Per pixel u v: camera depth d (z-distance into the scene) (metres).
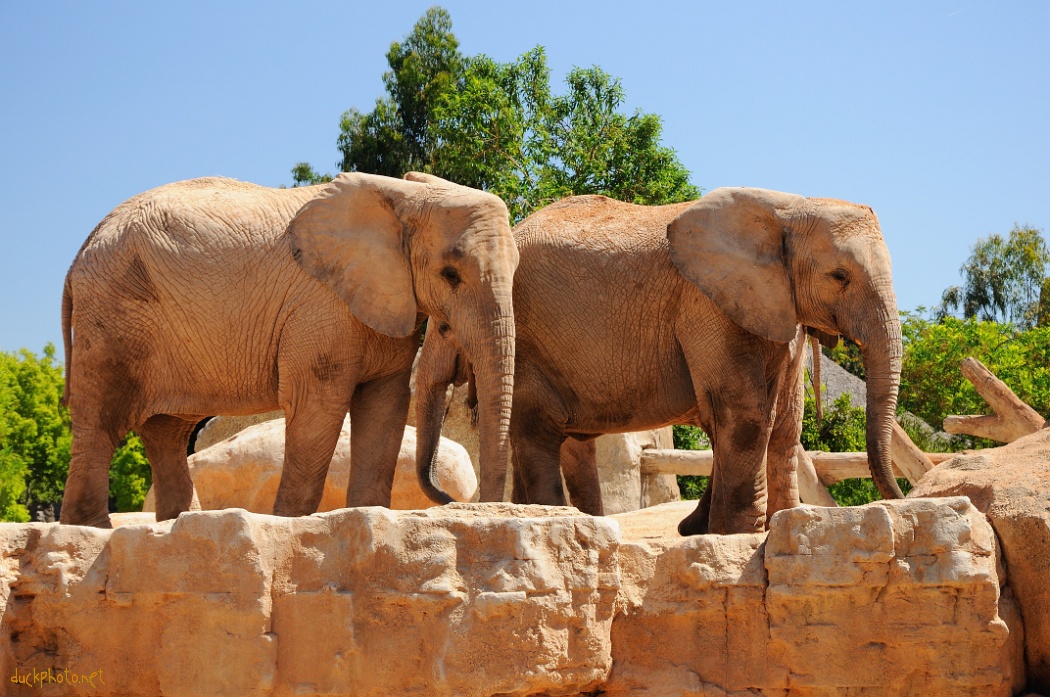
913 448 12.98
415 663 6.48
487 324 8.91
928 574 6.79
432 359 10.42
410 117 31.56
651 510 12.89
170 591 6.71
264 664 6.51
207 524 6.66
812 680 6.89
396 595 6.48
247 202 9.52
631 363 9.90
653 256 9.91
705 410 9.63
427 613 6.49
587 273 10.00
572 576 6.68
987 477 7.89
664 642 7.19
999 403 12.39
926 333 23.47
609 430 10.15
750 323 9.42
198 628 6.64
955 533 6.80
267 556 6.64
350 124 31.22
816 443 18.05
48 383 35.38
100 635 6.87
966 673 6.78
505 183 22.81
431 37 31.92
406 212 9.24
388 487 9.45
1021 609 7.31
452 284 9.08
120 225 9.45
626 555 7.32
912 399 20.88
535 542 6.55
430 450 10.43
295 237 9.16
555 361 10.04
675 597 7.21
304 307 9.12
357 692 6.49
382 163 30.69
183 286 9.20
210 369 9.25
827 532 6.89
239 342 9.19
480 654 6.41
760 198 9.68
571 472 10.94
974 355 21.06
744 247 9.57
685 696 7.06
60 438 35.06
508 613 6.43
